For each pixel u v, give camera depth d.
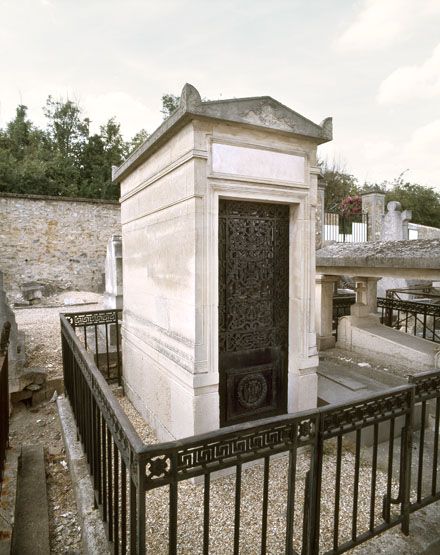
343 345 6.84
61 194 18.27
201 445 1.53
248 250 3.19
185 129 2.81
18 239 12.77
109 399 1.89
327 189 22.77
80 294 12.99
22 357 5.27
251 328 3.25
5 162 16.66
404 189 25.42
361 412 1.98
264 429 1.67
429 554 2.10
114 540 1.84
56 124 23.14
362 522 2.33
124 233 4.82
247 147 2.93
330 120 3.22
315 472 1.85
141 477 1.39
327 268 6.45
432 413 3.95
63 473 3.17
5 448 3.03
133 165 4.07
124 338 4.85
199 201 2.77
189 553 2.10
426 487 2.76
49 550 2.24
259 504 2.54
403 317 9.41
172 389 3.18
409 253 5.06
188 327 2.90
